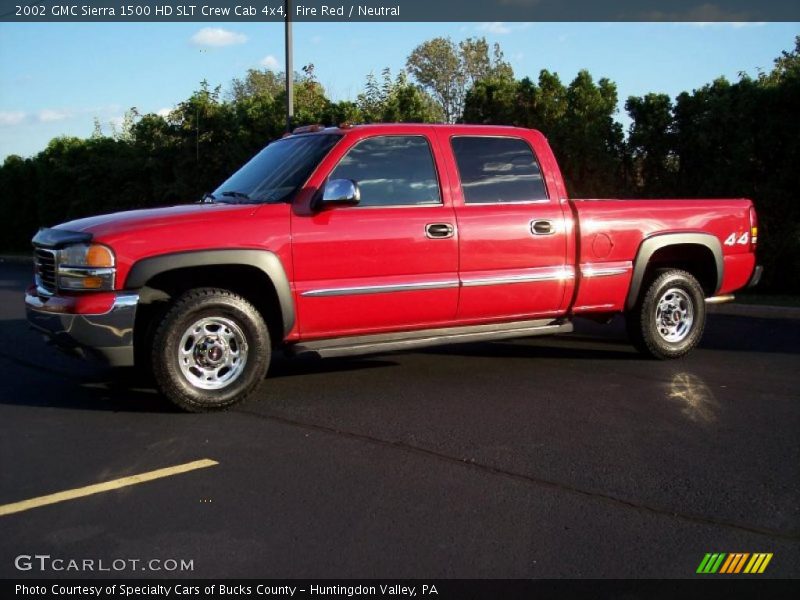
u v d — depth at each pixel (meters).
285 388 6.60
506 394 6.40
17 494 4.36
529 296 6.78
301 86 18.48
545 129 13.98
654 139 13.23
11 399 6.26
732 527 3.94
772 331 9.29
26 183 26.67
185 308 5.65
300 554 3.66
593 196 13.80
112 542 3.79
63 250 5.61
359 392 6.47
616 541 3.78
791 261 11.65
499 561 3.59
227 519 4.02
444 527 3.93
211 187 18.72
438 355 7.93
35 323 5.86
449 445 5.13
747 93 12.00
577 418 5.73
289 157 6.47
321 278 5.99
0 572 3.51
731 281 7.86
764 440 5.23
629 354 7.96
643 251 7.27
